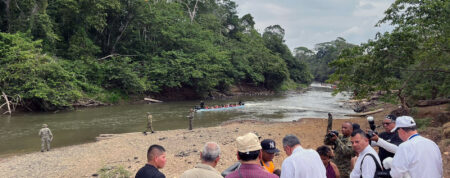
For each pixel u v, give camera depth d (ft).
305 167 11.30
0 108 87.61
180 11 177.58
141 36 154.40
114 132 63.52
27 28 104.37
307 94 193.67
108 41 139.03
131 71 129.90
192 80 148.46
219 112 97.96
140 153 42.93
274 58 210.38
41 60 96.89
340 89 59.26
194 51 159.74
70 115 88.22
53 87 98.17
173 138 52.60
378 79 53.42
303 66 276.62
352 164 15.85
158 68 137.39
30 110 94.79
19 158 42.39
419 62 54.90
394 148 14.52
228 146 44.09
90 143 51.39
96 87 116.78
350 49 56.29
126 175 30.81
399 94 59.26
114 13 132.98
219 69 156.15
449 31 43.65
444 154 26.96
